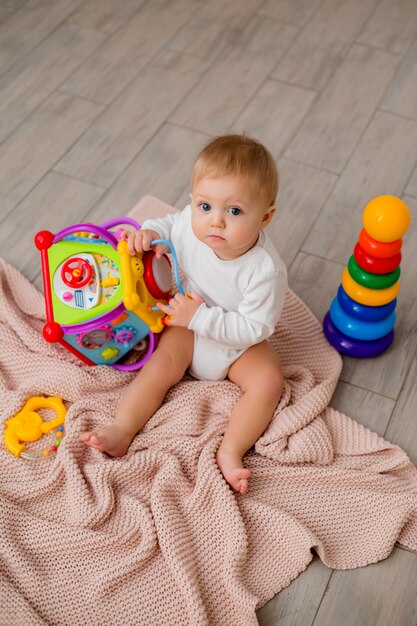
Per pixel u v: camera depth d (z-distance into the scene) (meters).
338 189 1.94
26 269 1.76
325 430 1.42
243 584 1.24
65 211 1.88
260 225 1.31
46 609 1.21
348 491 1.37
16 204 1.89
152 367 1.44
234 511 1.29
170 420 1.43
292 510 1.35
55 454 1.41
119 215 1.88
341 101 2.17
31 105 2.13
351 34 2.37
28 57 2.27
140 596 1.22
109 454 1.41
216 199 1.25
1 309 1.62
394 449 1.42
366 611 1.25
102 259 1.41
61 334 1.34
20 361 1.53
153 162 2.00
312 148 2.04
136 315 1.44
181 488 1.33
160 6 2.46
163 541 1.25
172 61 2.28
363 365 1.60
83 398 1.46
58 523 1.30
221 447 1.38
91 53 2.29
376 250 1.40
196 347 1.46
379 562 1.31
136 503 1.31
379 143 2.06
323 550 1.27
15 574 1.24
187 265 1.42
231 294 1.40
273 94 2.19
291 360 1.60
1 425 1.43
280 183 1.95
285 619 1.24
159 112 2.13
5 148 2.02
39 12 2.42
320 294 1.73
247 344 1.40
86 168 1.98
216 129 2.09
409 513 1.33
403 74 2.25
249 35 2.37
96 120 2.10
